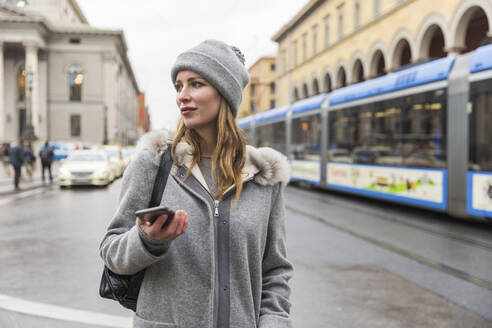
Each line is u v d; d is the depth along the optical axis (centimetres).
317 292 483
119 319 414
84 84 5275
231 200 153
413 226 881
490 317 413
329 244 716
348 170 1313
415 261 611
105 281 153
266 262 167
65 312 430
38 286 507
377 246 702
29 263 603
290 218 979
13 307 440
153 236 127
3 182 1941
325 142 1480
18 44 4969
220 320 144
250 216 153
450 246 704
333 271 561
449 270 568
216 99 154
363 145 1230
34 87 4956
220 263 147
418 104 999
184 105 153
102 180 1705
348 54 2984
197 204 148
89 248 691
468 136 856
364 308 436
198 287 144
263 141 2112
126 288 150
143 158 151
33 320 409
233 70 154
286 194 1501
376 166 1159
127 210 148
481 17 2094
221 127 153
